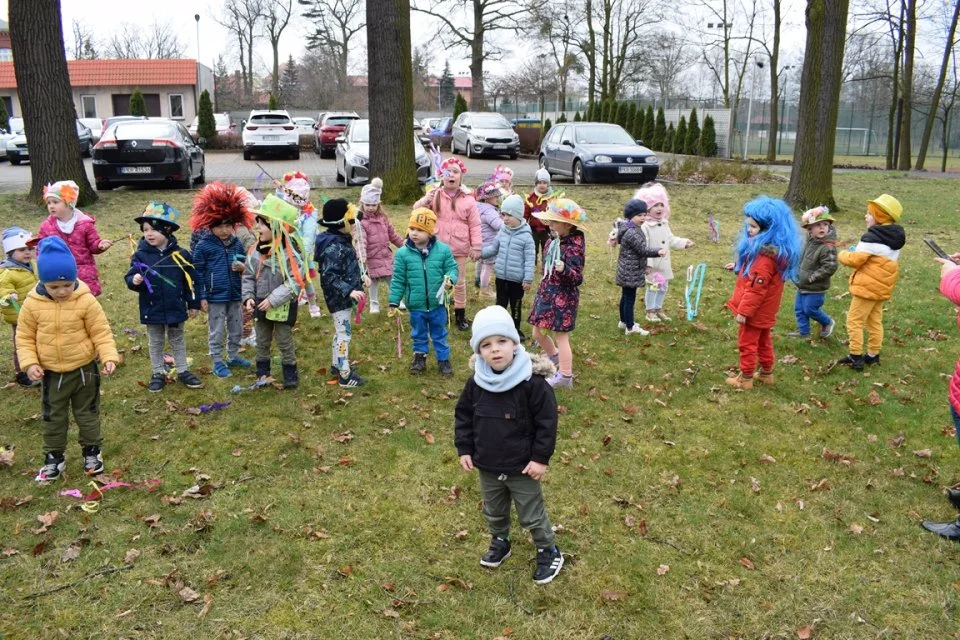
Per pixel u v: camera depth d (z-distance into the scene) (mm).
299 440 4852
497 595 3412
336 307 5617
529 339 6773
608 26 36750
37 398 5465
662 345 6820
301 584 3461
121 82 42656
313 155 27562
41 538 3768
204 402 5438
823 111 13414
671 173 18797
